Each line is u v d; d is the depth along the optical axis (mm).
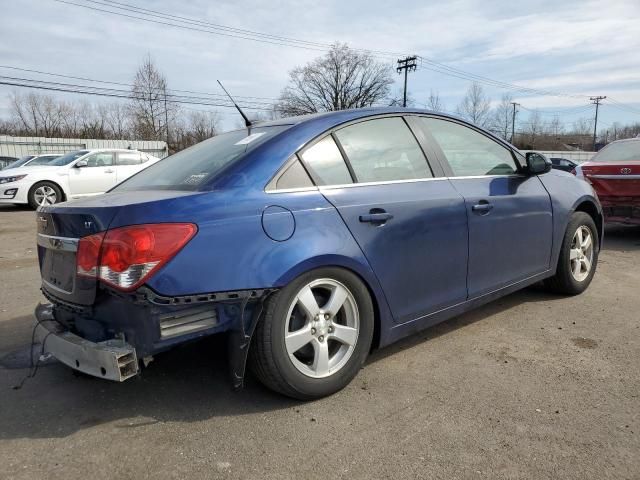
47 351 2635
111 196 2758
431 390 2863
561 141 74500
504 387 2879
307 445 2367
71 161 13188
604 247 7043
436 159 3395
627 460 2201
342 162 2938
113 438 2465
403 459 2246
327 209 2729
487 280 3598
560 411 2607
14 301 4824
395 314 3047
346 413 2639
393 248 2967
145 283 2230
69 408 2764
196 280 2316
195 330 2375
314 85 59062
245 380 3033
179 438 2451
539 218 3980
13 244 8070
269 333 2523
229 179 2572
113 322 2381
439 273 3246
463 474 2137
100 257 2295
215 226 2391
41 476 2186
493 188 3637
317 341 2713
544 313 4098
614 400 2707
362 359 2900
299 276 2592
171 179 2920
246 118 3734
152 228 2266
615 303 4328
